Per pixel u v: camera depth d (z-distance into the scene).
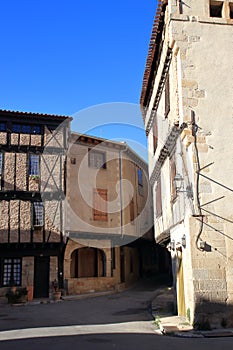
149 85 16.55
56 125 23.42
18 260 21.78
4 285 21.17
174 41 11.98
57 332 10.26
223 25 12.35
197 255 10.46
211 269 10.40
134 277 28.77
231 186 11.02
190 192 11.01
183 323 10.71
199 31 12.17
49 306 18.30
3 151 22.17
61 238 22.16
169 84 13.20
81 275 23.66
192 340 8.84
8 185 21.83
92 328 10.96
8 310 17.08
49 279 22.06
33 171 22.50
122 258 26.77
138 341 8.67
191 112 11.45
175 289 13.23
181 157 11.62
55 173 22.69
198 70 11.83
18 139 22.50
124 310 15.60
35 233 21.77
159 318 12.02
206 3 12.47
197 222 10.68
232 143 11.34
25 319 13.48
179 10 12.27
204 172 11.02
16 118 22.64
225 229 10.70
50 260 22.33
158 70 14.83
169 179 13.52
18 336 9.69
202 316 10.08
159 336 9.51
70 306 17.88
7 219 21.42
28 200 22.05
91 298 21.33
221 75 11.88
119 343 8.44
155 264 32.91
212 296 10.23
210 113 11.51
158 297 19.16
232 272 10.43
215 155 11.20
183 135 11.37
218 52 12.06
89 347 7.97
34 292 21.64
